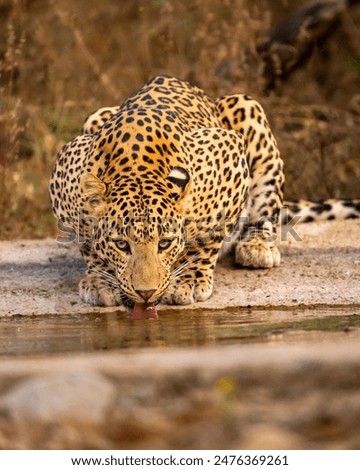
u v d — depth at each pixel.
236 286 11.75
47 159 17.33
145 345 8.65
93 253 11.38
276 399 6.79
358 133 18.33
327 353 7.08
